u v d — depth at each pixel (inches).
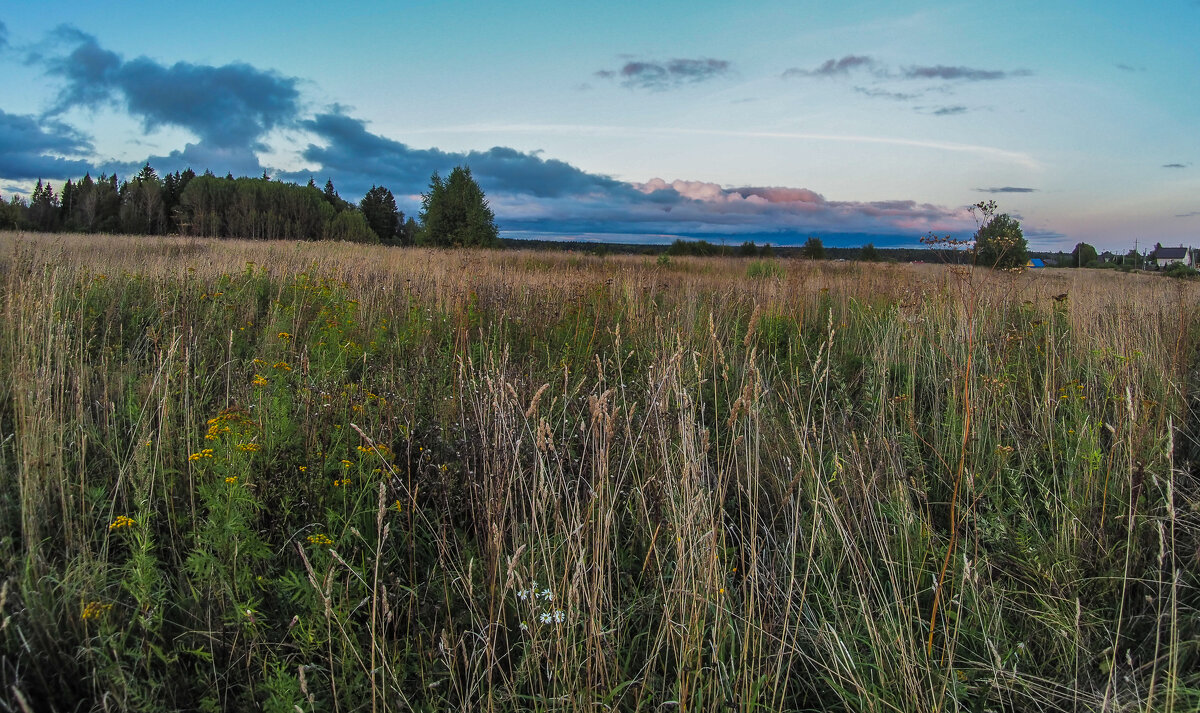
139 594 85.6
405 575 108.8
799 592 109.2
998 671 89.4
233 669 87.5
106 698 75.0
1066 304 259.4
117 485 105.8
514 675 90.7
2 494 108.9
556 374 196.9
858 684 88.4
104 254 413.1
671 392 141.7
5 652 81.1
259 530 107.1
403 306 285.0
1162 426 144.3
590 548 105.8
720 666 90.3
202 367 167.6
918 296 273.1
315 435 124.7
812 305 328.8
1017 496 129.9
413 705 86.6
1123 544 113.7
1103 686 90.0
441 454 130.8
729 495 137.9
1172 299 269.7
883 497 130.4
